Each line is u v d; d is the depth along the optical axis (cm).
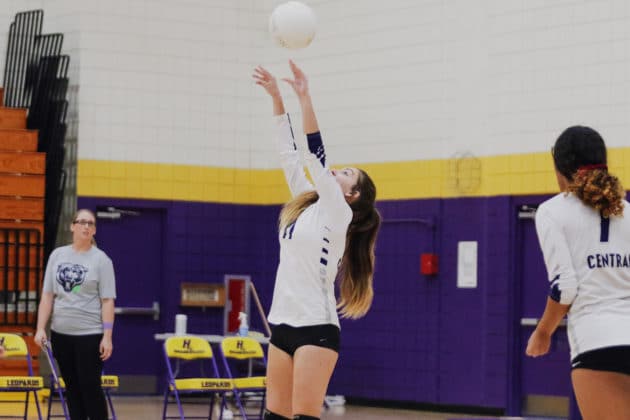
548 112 1517
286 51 1797
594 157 577
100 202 1736
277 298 658
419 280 1638
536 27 1532
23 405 1552
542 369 1526
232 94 1819
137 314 1752
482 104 1586
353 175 687
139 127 1764
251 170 1825
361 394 1683
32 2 1822
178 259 1775
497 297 1559
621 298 561
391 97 1681
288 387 650
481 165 1584
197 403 1672
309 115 653
